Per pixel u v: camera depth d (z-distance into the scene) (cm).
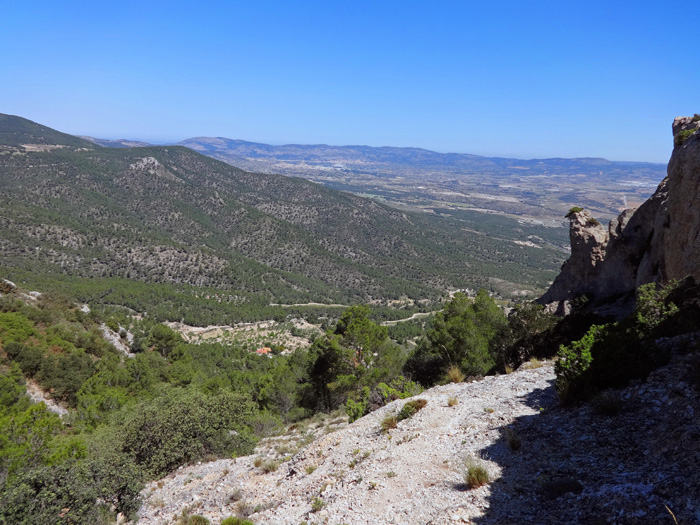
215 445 1803
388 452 1027
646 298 1316
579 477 712
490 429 1021
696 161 1959
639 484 618
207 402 2048
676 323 1174
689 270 1900
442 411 1213
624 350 1011
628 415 861
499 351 2419
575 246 3272
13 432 1931
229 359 8862
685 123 2761
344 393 3012
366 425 1334
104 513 1230
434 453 968
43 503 1098
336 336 3066
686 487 567
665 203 2438
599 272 3062
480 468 788
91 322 6731
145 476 1620
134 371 5212
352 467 1024
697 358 950
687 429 701
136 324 10912
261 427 2286
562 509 639
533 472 772
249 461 1581
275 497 1069
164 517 1212
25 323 5084
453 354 2673
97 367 5016
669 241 2155
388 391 1634
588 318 2158
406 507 766
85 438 2081
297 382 3794
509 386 1323
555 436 887
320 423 2162
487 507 698
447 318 3080
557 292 3375
